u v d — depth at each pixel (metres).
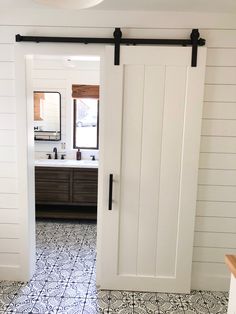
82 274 2.73
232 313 1.34
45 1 1.19
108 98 2.24
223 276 2.52
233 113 2.31
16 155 2.44
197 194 2.41
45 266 2.86
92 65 4.09
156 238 2.41
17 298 2.36
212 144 2.35
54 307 2.26
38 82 4.33
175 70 2.21
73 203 4.02
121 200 2.37
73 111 4.41
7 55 2.32
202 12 2.20
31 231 2.59
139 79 2.23
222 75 2.27
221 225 2.45
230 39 2.23
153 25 2.24
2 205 2.51
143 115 2.26
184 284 2.47
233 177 2.39
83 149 4.46
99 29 2.26
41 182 3.98
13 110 2.39
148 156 2.31
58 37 2.25
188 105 2.23
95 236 3.61
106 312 2.23
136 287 2.49
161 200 2.36
